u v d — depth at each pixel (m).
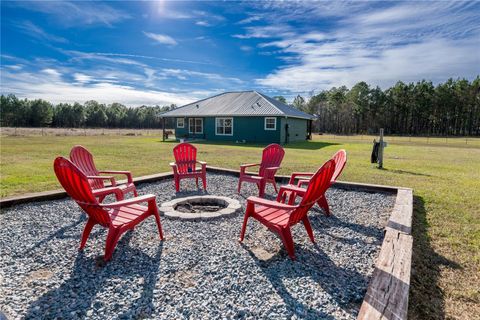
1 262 2.53
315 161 9.55
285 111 19.20
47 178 6.01
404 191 4.84
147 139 22.02
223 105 21.22
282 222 2.76
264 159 5.51
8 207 4.04
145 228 3.38
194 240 3.06
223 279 2.28
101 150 12.69
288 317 1.83
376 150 8.61
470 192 5.29
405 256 2.37
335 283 2.25
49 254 2.69
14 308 1.88
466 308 2.00
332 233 3.32
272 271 2.43
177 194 5.02
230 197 4.88
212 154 11.71
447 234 3.30
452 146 20.25
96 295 2.04
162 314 1.84
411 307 2.00
